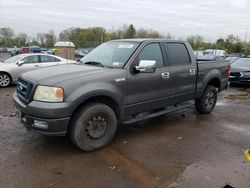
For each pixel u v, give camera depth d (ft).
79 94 11.46
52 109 10.95
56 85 11.18
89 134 12.37
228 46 176.04
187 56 17.38
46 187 9.58
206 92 19.44
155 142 14.10
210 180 10.23
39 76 12.12
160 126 16.94
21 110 11.98
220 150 13.19
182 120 18.48
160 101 15.56
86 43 111.14
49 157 11.94
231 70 35.65
